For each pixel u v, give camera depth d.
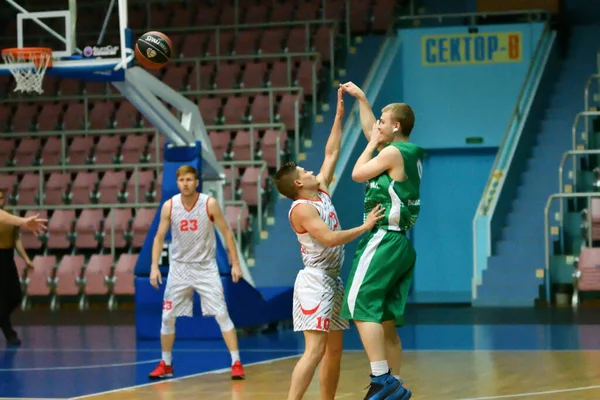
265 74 19.95
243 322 13.01
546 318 14.56
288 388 8.73
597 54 19.52
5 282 12.64
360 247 6.85
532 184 18.42
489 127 19.72
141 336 13.02
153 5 23.19
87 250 18.61
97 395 8.59
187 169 9.77
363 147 18.47
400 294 6.95
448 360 10.38
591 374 9.13
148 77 11.64
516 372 9.36
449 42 19.94
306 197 7.04
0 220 7.11
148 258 12.88
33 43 22.06
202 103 19.33
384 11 20.69
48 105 20.56
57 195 18.84
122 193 18.41
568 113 19.39
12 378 9.78
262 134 18.72
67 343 12.80
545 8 20.84
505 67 19.70
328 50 20.06
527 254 17.22
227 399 8.22
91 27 22.53
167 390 8.80
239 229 16.22
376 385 6.64
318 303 6.90
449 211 20.22
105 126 19.94
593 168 18.20
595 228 16.41
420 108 20.03
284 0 21.98
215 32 21.91
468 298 18.81
